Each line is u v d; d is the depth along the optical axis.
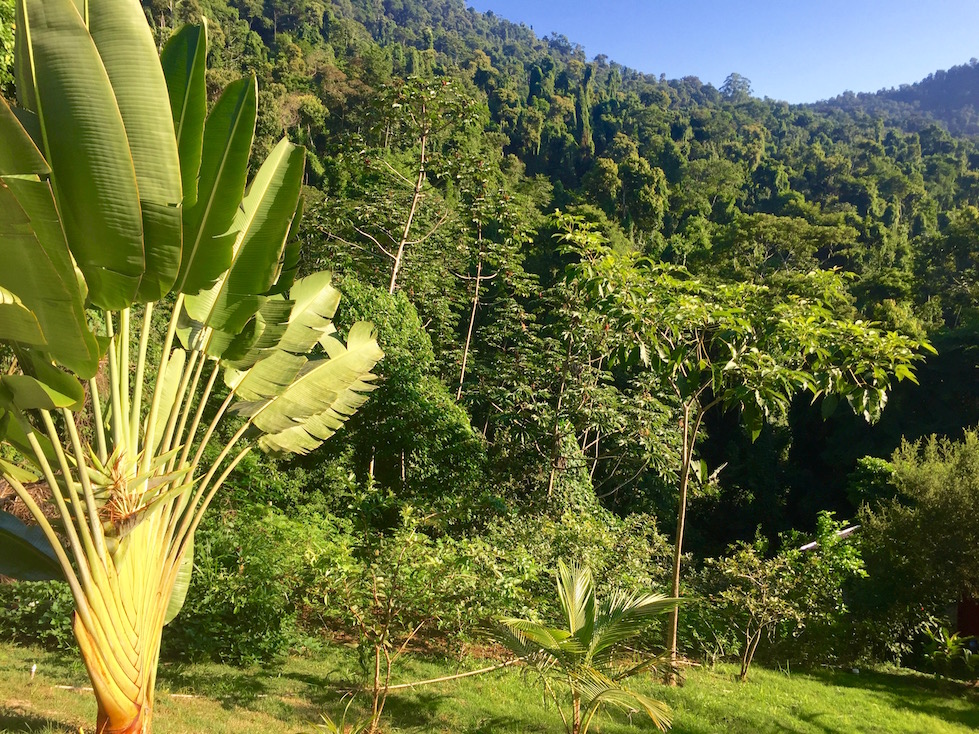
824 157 71.81
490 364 17.67
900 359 7.43
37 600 6.98
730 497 28.11
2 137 2.96
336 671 7.09
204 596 7.13
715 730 6.78
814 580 10.64
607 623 5.03
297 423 4.76
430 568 6.30
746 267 34.84
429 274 18.19
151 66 3.37
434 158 17.52
